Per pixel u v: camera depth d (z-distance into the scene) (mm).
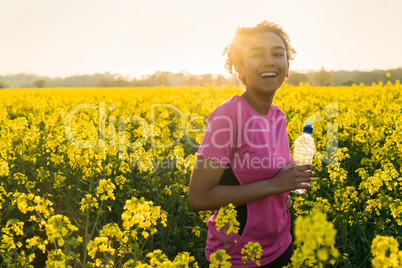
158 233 3752
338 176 3725
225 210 1697
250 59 1899
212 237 1995
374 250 1319
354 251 3189
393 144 5062
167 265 1680
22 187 4734
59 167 5387
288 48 2135
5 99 19500
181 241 3707
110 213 4414
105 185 2990
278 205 1994
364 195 3387
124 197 4289
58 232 1501
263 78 1895
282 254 2018
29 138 5836
